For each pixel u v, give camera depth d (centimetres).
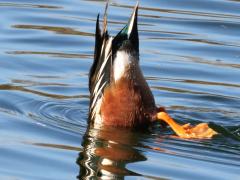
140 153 1259
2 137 1307
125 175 1169
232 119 1464
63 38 1880
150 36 1912
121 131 1370
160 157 1245
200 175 1170
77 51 1814
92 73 1418
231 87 1638
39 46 1828
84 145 1289
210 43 1883
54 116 1429
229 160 1240
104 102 1390
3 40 1852
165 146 1301
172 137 1350
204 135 1353
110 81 1379
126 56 1366
